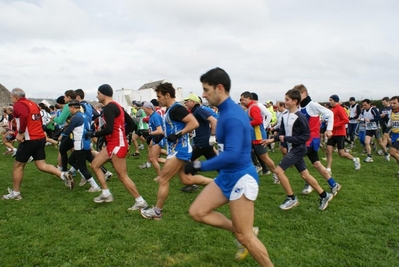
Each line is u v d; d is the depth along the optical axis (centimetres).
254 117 637
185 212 485
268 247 364
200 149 592
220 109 261
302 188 627
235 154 237
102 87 461
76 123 581
